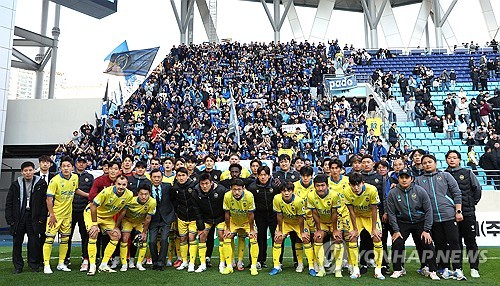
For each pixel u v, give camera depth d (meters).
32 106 21.12
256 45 27.61
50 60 27.03
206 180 6.55
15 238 6.57
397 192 6.21
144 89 21.88
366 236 6.64
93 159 15.09
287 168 7.48
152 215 6.84
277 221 6.62
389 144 14.84
